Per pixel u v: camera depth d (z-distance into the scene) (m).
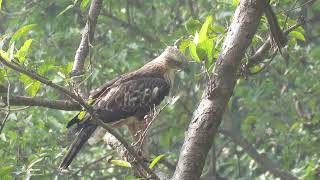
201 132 7.83
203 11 17.08
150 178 8.21
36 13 15.84
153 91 11.55
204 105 7.93
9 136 13.20
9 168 9.72
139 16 17.19
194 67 14.91
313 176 14.06
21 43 15.12
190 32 10.41
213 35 10.07
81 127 10.38
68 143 13.55
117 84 11.55
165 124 17.02
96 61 16.16
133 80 11.61
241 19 8.07
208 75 7.90
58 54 15.73
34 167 12.23
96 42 16.50
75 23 15.48
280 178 16.91
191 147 7.80
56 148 13.00
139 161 7.81
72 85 7.99
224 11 13.93
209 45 7.78
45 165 12.34
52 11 15.78
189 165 7.75
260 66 11.18
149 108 11.48
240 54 7.99
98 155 16.78
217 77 7.93
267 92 17.03
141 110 11.41
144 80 11.66
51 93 14.29
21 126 13.77
